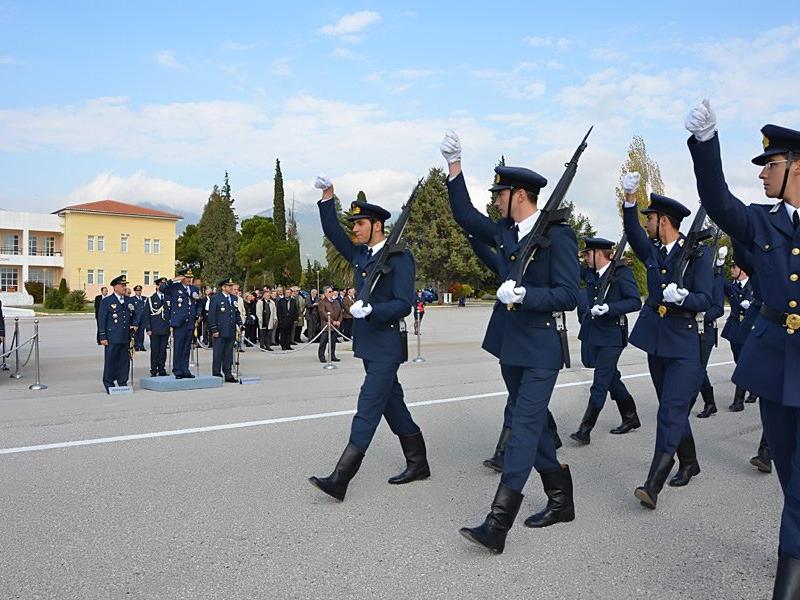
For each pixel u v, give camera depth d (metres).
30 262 61.41
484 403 9.39
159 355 13.18
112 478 5.76
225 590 3.77
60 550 4.29
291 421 8.05
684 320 5.57
